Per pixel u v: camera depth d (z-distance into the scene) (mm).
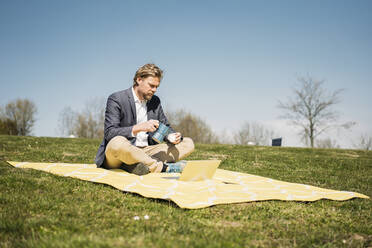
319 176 5719
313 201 3311
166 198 2816
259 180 4164
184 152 4340
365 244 2154
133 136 3836
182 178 3400
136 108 4219
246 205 2949
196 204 2740
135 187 3160
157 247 1790
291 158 8727
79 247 1730
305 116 29609
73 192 2988
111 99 4070
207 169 3572
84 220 2225
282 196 3295
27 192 2830
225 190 3312
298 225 2477
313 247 2031
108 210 2518
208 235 2070
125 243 1813
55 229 2031
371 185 4930
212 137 34906
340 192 3775
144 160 3762
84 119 33562
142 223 2223
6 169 3871
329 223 2588
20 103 35062
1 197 2586
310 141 29562
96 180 3449
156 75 4035
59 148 8180
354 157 10344
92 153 7348
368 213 2984
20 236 1903
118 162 3945
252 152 10367
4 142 8953
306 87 29609
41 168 4086
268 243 2057
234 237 2055
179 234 2072
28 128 35406
